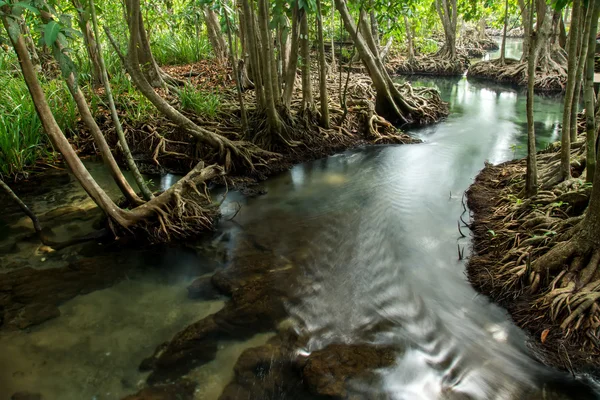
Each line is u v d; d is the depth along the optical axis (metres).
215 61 14.35
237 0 10.70
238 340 3.84
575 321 3.57
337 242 5.55
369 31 11.02
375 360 3.56
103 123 9.12
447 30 21.16
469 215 6.03
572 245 3.93
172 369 3.53
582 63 5.92
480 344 3.72
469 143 9.70
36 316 4.15
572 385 3.26
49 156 8.16
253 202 6.89
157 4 13.93
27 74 4.49
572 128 6.35
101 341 3.85
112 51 11.95
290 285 4.64
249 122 8.94
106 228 5.68
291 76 8.94
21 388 3.34
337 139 9.49
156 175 7.91
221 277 4.81
